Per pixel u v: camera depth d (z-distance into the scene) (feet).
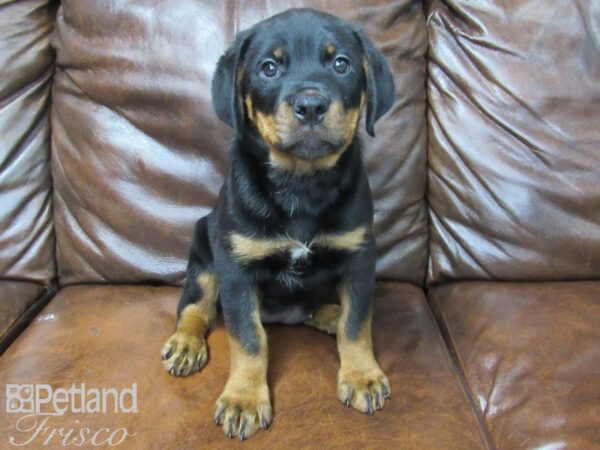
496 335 1.56
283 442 1.26
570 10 1.81
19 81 1.88
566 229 1.82
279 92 1.38
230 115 1.49
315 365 1.51
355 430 1.28
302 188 1.46
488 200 1.84
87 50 1.84
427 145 1.94
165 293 1.86
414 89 1.88
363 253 1.52
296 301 1.62
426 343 1.59
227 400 1.34
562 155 1.81
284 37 1.42
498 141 1.83
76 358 1.51
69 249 1.93
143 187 1.88
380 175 1.88
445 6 1.92
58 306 1.77
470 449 1.24
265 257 1.50
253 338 1.45
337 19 1.52
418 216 1.94
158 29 1.81
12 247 1.90
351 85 1.45
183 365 1.47
